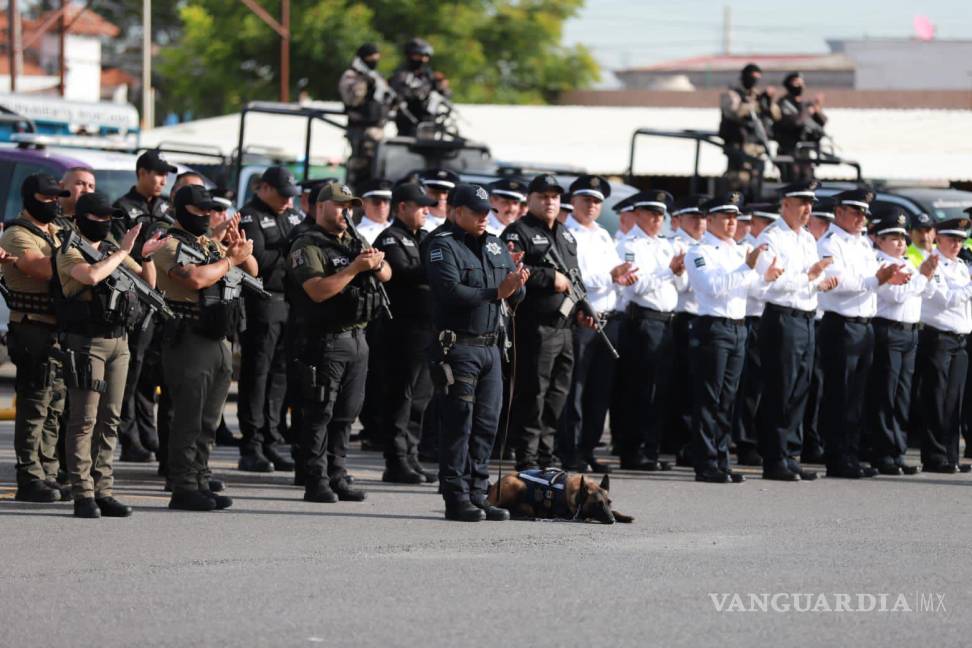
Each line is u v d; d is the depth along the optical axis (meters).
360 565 23.69
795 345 36.03
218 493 31.16
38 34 122.50
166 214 33.41
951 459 38.72
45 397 29.36
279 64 149.25
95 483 28.09
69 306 27.14
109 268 26.89
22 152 49.25
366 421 39.97
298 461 32.53
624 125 96.69
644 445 38.19
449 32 145.75
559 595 21.80
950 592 22.89
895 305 37.72
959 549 26.69
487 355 28.92
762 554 25.62
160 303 27.94
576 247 34.94
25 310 28.59
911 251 44.03
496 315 29.00
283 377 35.72
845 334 36.78
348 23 144.38
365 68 53.09
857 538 27.64
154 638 18.84
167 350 28.95
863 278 36.72
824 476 37.38
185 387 28.92
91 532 26.19
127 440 36.19
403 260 33.72
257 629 19.38
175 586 21.81
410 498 31.47
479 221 28.80
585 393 36.81
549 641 19.14
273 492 31.80
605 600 21.56
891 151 91.38
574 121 98.38
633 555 25.17
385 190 38.88
